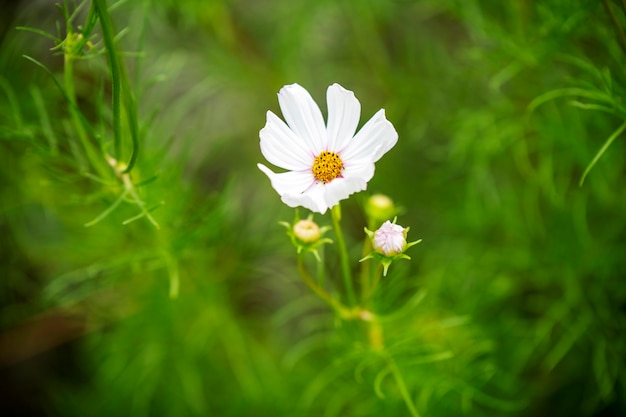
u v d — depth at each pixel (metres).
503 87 0.93
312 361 0.91
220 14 0.91
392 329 0.82
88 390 0.96
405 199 0.97
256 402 0.91
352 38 1.03
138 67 0.77
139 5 0.86
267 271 0.90
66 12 0.71
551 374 0.91
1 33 0.89
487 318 0.90
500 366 0.88
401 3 1.00
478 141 0.90
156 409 0.94
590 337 0.87
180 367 0.89
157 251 0.81
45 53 0.90
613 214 0.89
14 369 0.99
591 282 0.89
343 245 0.73
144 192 0.79
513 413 0.89
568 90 0.77
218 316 0.90
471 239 0.93
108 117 0.81
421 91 0.95
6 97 0.84
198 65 0.95
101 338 0.94
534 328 0.89
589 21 0.80
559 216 0.90
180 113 0.87
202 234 0.82
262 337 0.94
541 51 0.82
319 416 0.90
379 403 0.84
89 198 0.78
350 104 0.71
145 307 0.89
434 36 1.07
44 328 0.95
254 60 0.98
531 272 0.90
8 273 0.93
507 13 0.87
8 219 0.90
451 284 0.91
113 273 0.85
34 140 0.79
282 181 0.70
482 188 0.92
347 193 0.69
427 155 0.99
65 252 0.90
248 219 0.91
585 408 0.90
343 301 0.88
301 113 0.71
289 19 0.95
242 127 1.04
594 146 0.86
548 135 0.87
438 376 0.82
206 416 0.92
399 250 0.69
